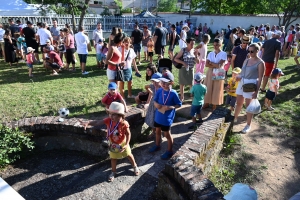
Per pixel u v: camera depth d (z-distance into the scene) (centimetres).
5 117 536
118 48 575
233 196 247
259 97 672
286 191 336
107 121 339
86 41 855
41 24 1017
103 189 334
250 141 458
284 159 405
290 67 1040
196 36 2230
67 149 424
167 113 376
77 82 788
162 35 988
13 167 377
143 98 518
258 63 452
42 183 346
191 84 614
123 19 2186
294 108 599
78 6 1762
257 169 379
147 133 482
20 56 1132
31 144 395
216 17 2653
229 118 477
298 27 1427
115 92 432
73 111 565
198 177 269
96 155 405
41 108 582
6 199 194
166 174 300
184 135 480
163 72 401
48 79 822
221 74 543
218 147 396
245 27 2522
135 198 319
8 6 1627
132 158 355
